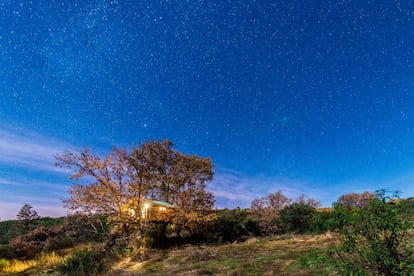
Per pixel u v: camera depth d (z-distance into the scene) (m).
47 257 20.66
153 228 26.12
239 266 13.57
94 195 24.67
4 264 20.00
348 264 5.77
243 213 34.25
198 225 27.97
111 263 17.69
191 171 29.00
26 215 40.88
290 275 10.87
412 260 5.48
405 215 5.53
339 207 5.91
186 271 13.95
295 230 27.42
